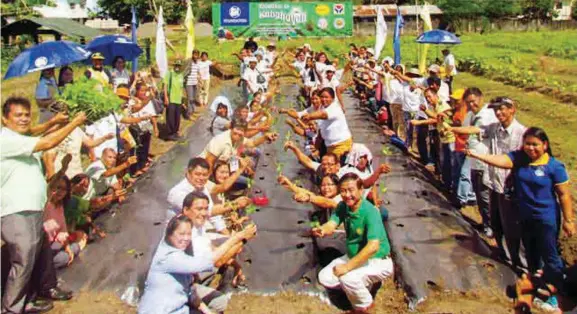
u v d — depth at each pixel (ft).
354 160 25.63
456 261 22.97
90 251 23.98
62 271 22.35
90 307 20.20
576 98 64.39
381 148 41.37
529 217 20.51
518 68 94.89
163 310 16.39
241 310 19.93
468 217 29.32
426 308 19.99
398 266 22.61
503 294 20.75
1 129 18.75
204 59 62.59
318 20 137.69
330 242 24.22
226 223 23.65
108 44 46.47
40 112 32.91
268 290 20.98
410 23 188.55
